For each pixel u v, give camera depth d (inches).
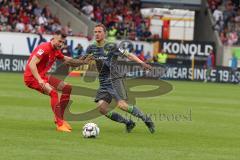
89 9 4517.7
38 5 4414.4
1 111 1662.2
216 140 1270.9
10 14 4224.9
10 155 976.9
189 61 4347.9
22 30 4163.4
